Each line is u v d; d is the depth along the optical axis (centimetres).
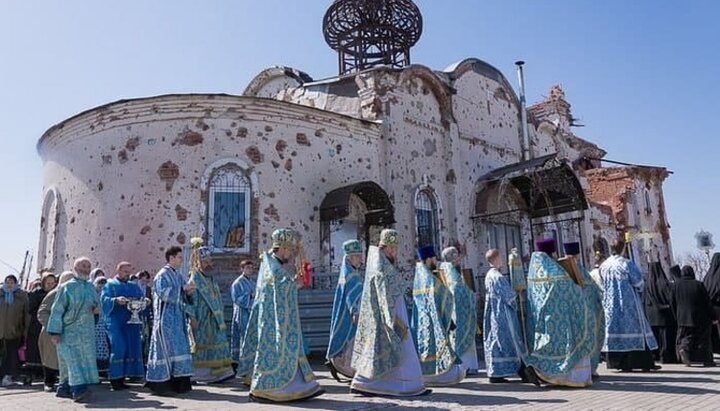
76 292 802
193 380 941
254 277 1459
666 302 1128
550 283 842
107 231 1502
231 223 1503
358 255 883
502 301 885
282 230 782
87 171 1591
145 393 840
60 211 1667
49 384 947
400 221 1803
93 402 763
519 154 2453
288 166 1590
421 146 1948
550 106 3269
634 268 1006
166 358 809
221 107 1542
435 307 857
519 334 884
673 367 1039
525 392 762
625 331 987
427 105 2017
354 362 766
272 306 732
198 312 961
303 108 1630
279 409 653
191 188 1491
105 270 1480
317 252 1592
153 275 1436
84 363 788
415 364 746
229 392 821
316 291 1349
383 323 748
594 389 780
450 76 2158
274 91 2300
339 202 1556
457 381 837
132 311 929
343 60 2183
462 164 2117
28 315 1082
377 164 1786
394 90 1886
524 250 2289
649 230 3212
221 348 957
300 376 715
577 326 825
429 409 635
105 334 1027
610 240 2917
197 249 993
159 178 1491
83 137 1631
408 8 2141
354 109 1877
